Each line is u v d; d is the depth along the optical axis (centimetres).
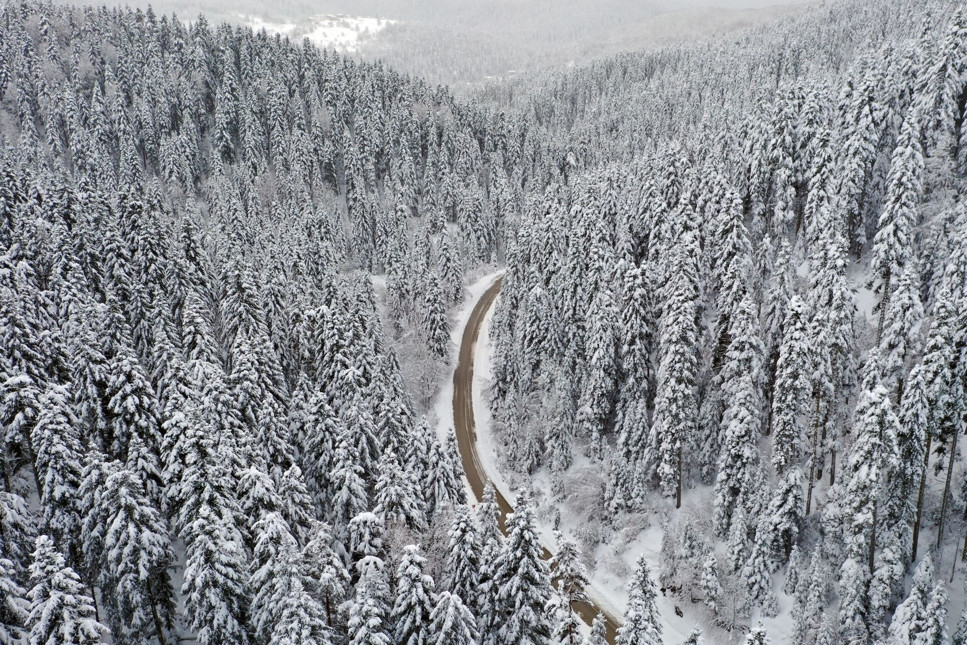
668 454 5081
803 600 4028
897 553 3716
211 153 11881
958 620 3559
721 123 8238
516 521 3166
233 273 5809
